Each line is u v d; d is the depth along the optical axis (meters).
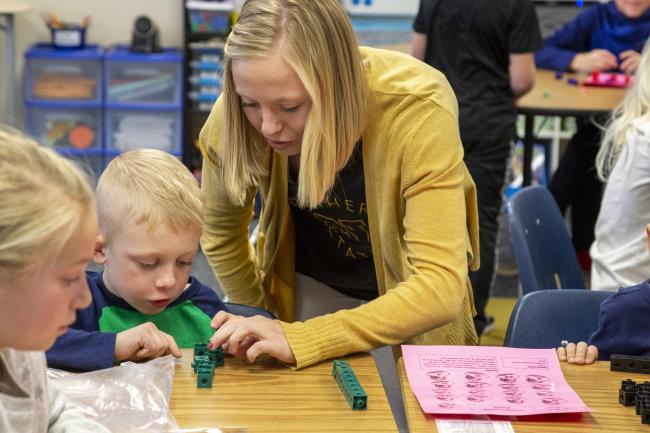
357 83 1.55
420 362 1.52
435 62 3.66
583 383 1.51
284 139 1.54
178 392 1.40
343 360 1.54
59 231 0.94
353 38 1.54
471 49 3.57
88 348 1.47
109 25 5.22
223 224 1.92
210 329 1.69
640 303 1.72
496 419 1.36
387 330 1.55
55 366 1.46
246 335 1.51
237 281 2.01
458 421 1.35
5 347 0.99
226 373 1.48
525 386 1.46
